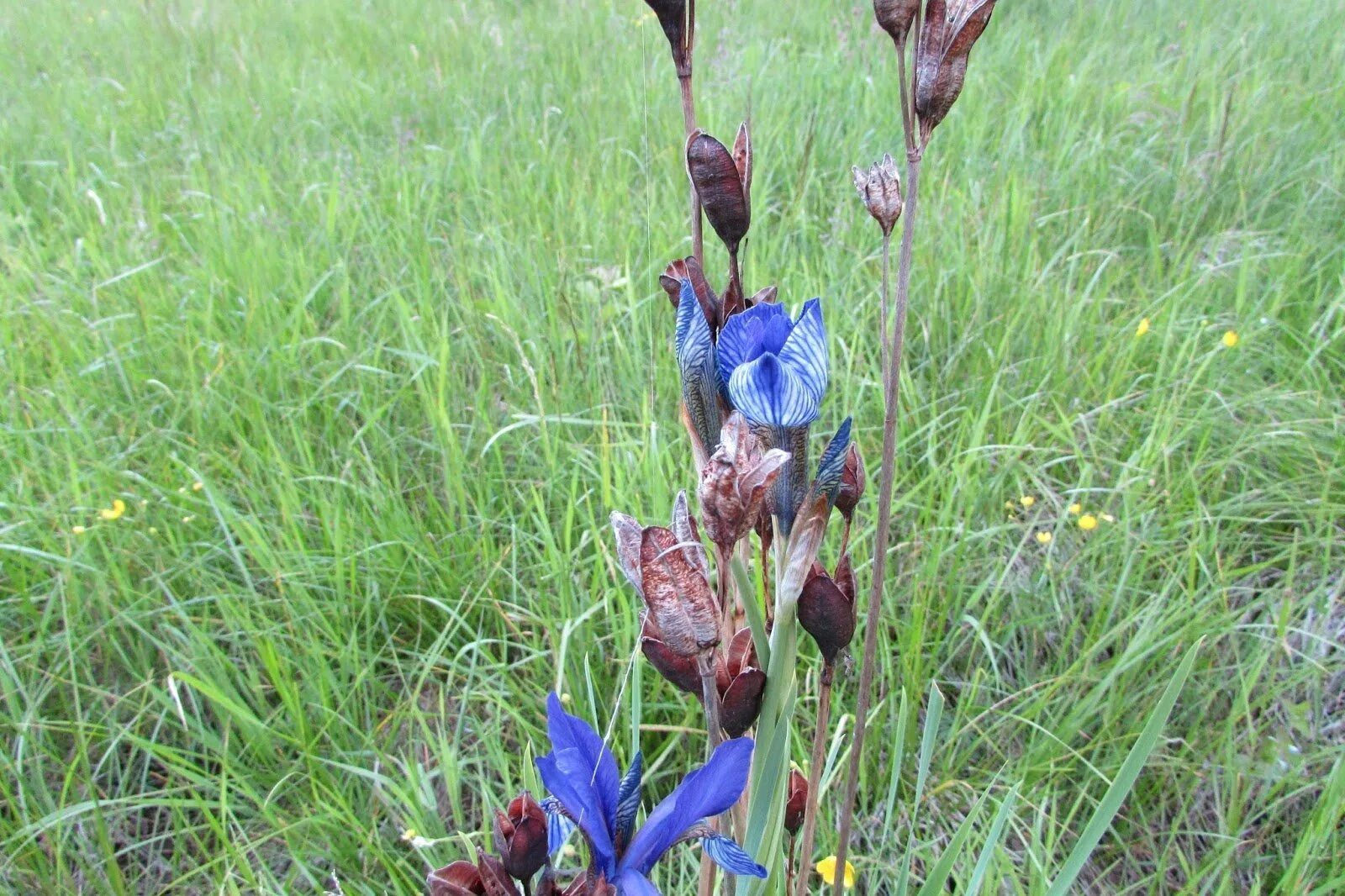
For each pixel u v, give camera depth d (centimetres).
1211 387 104
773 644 39
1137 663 79
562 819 38
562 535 91
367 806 75
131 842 74
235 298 119
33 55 202
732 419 34
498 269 121
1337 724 78
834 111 157
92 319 115
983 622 83
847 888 62
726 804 35
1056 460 94
